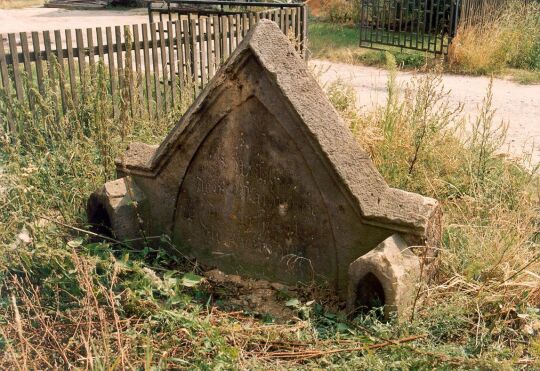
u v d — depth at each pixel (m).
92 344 2.78
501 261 3.72
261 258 3.96
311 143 3.52
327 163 3.49
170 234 4.27
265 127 3.67
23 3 23.81
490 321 3.41
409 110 5.60
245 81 3.65
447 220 4.43
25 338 2.88
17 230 4.13
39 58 6.40
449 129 5.92
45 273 3.74
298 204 3.71
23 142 5.77
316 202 3.64
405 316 3.31
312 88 3.59
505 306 3.42
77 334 3.15
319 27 16.50
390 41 14.27
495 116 8.49
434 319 3.29
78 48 6.67
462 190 5.06
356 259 3.59
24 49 6.27
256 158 3.77
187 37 7.94
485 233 4.05
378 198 3.50
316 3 17.78
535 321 3.14
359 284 3.36
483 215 4.55
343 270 3.67
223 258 4.10
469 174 5.14
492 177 5.04
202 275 4.07
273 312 3.66
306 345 3.19
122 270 3.58
